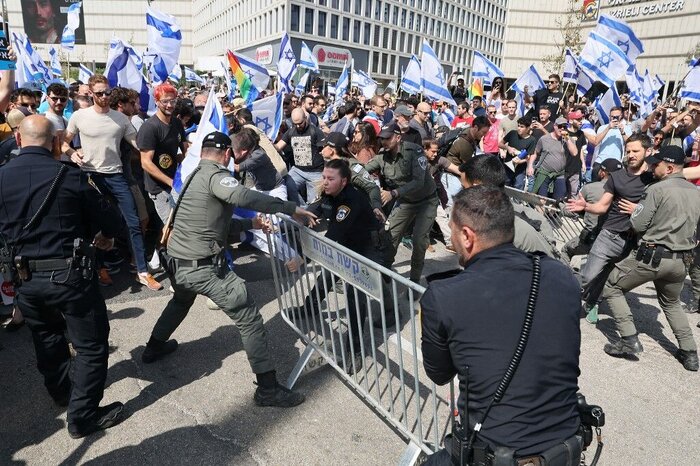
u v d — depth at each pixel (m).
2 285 3.99
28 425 2.88
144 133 4.85
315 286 3.21
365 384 2.96
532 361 1.53
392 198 4.43
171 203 5.05
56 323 2.87
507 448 1.51
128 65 7.15
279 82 10.02
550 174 8.27
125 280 5.10
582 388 3.58
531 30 65.31
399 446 2.85
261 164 5.73
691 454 2.94
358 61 47.84
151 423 2.95
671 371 3.87
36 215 2.51
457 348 1.59
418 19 53.66
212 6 62.62
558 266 1.68
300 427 2.98
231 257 5.14
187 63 76.88
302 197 7.43
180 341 3.90
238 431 2.92
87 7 71.31
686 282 5.84
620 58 8.83
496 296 1.57
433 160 5.84
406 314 4.53
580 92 10.83
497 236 1.69
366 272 2.63
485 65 12.63
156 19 7.33
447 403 3.19
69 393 3.04
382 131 4.46
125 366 3.53
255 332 3.03
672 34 42.22
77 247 2.62
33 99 5.59
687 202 3.61
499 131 9.18
